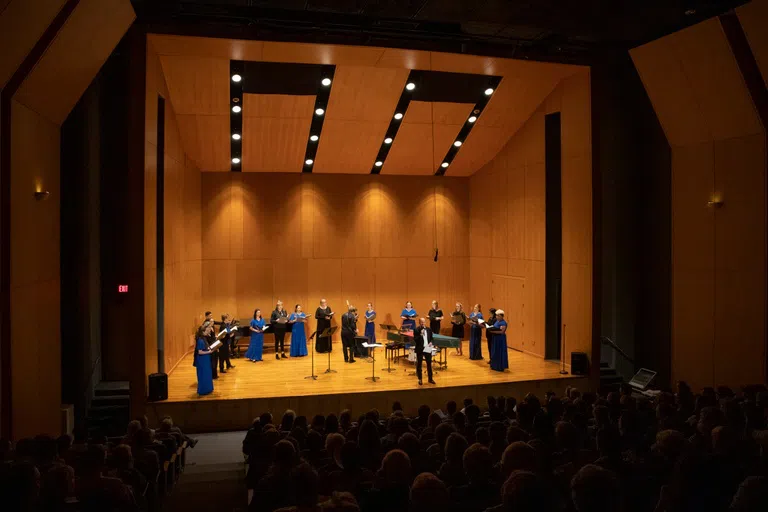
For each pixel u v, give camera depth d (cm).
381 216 1880
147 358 1138
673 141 1298
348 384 1271
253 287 1789
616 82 1462
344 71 1361
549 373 1373
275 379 1324
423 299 1908
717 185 1200
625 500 414
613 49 1276
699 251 1245
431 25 1178
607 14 1064
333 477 447
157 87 1221
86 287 1138
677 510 325
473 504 378
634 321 1420
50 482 371
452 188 1916
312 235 1831
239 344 1764
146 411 1120
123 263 1269
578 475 250
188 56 1232
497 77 1427
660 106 1271
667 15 1067
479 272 1877
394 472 379
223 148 1603
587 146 1347
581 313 1375
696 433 511
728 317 1180
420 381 1277
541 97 1509
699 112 1199
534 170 1570
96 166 1210
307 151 1688
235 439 1084
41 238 890
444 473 442
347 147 1675
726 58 1079
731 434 454
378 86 1422
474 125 1608
